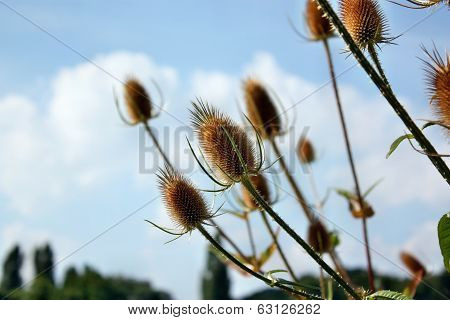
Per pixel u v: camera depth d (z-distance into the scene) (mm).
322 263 4398
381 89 3867
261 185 7520
